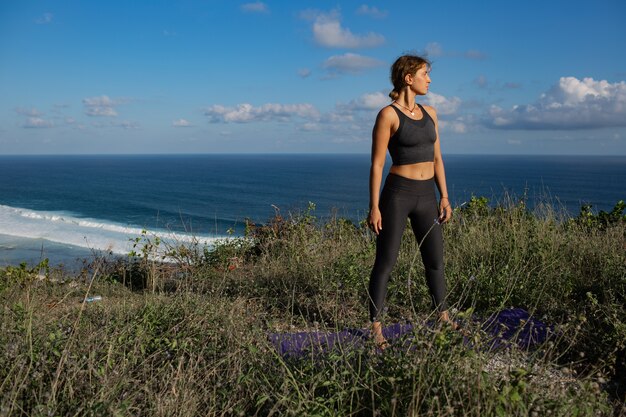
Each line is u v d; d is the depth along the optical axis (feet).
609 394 10.00
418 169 12.47
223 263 24.11
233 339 10.83
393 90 12.66
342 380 8.48
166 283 21.83
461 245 19.62
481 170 586.45
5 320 11.37
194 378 9.69
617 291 14.51
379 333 10.93
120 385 8.80
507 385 7.68
